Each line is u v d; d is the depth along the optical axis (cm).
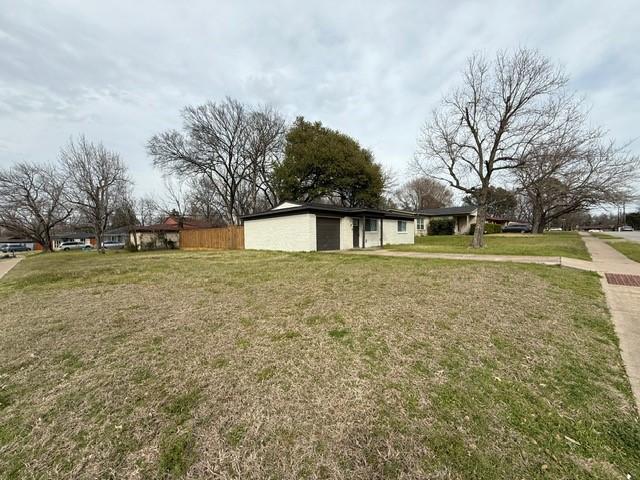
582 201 1981
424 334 310
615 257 956
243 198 2767
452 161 1499
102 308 459
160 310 436
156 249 2392
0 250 2919
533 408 186
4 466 153
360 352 272
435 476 138
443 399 197
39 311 455
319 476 140
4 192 2484
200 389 218
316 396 204
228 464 149
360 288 525
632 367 239
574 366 240
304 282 598
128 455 157
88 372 252
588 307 398
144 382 232
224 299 486
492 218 3991
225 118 2347
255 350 284
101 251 2206
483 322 342
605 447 154
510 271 662
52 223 2850
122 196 2509
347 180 2139
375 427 171
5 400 214
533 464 144
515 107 1311
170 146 2277
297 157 2161
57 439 171
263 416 184
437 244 1775
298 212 1380
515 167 1331
